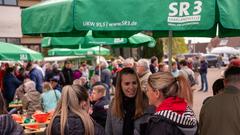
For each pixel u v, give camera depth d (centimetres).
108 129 424
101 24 361
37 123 743
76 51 2131
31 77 1509
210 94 2194
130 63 1035
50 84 993
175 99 319
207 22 331
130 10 355
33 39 3875
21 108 1094
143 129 399
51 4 414
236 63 526
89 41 984
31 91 952
